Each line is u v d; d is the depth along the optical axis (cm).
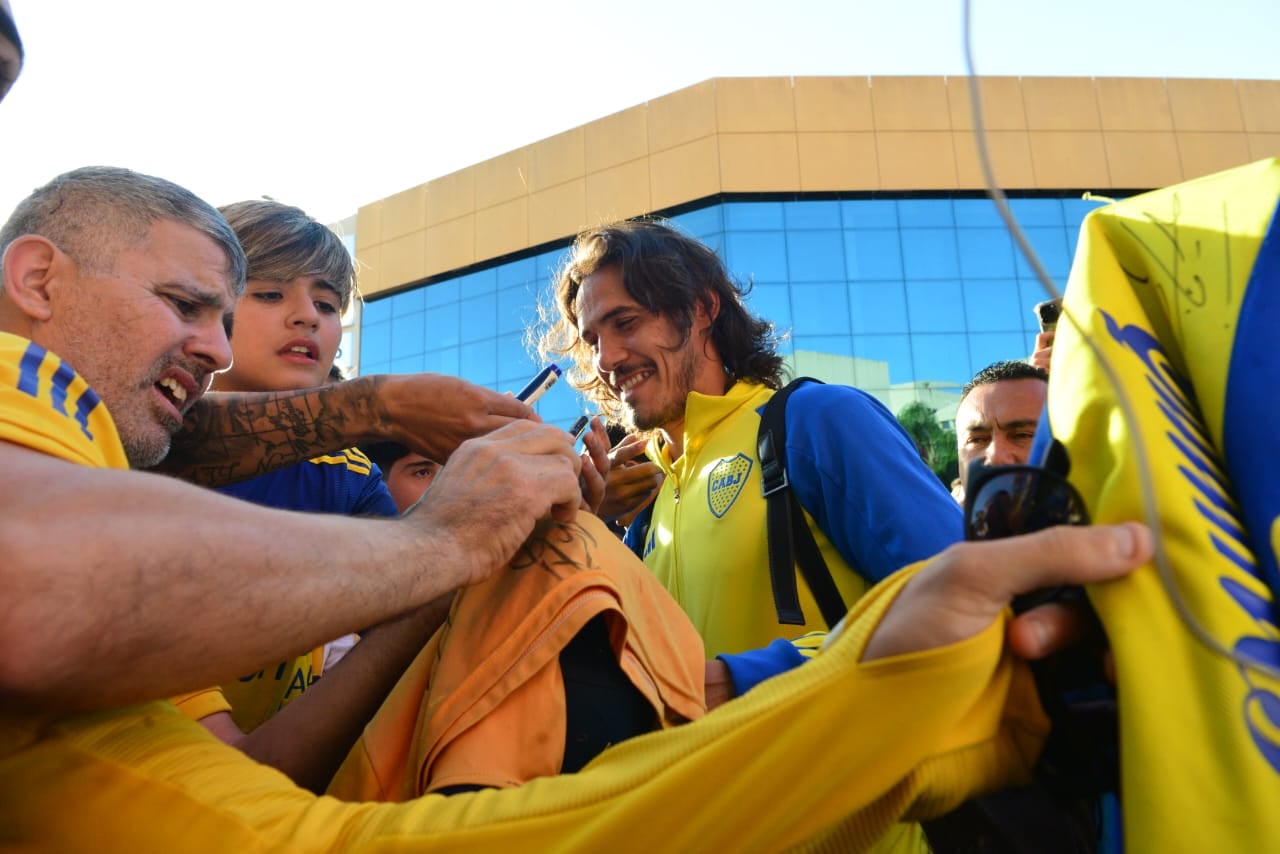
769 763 56
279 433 140
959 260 2022
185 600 61
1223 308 60
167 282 110
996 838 71
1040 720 60
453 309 2302
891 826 59
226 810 67
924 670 54
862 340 1977
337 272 206
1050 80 2102
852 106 2070
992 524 60
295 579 67
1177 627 53
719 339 201
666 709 93
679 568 174
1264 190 61
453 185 2361
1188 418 61
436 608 103
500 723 83
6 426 68
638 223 201
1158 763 51
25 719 67
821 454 151
